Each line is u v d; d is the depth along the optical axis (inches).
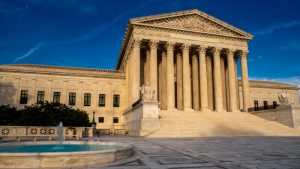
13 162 404.5
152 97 1485.0
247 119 1771.7
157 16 2062.0
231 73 2253.9
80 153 429.7
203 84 2135.8
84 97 2372.0
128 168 406.3
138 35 2015.3
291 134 1508.4
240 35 2336.4
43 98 2279.8
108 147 660.1
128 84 2223.2
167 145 824.9
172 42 2098.9
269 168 417.7
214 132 1427.2
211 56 2406.5
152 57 2023.9
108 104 2413.9
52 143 742.5
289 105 1667.1
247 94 2252.7
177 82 2234.3
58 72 2340.1
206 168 414.9
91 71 2492.6
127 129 1946.4
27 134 1059.3
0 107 1588.3
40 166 410.0
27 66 2356.1
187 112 1872.5
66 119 1343.5
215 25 2273.6
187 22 2180.1
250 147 766.5
